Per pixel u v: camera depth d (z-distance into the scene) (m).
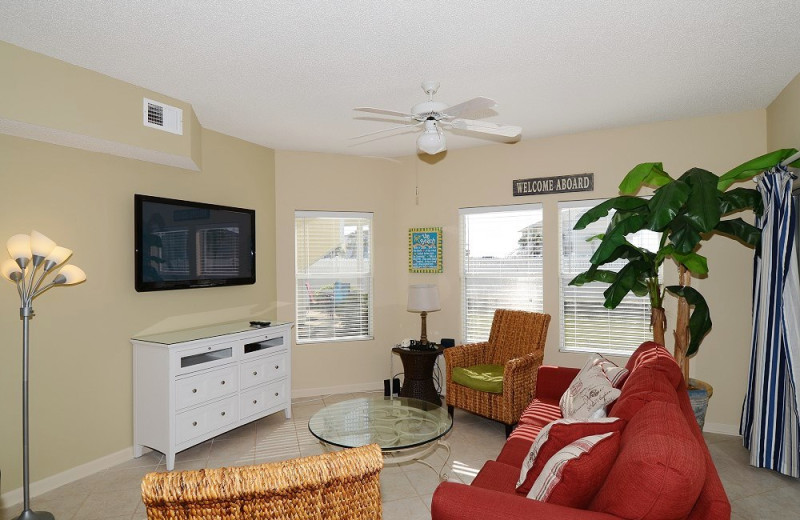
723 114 3.73
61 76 2.72
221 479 1.13
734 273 3.68
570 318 4.34
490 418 3.63
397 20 2.29
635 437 1.38
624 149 4.07
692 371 3.82
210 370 3.41
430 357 4.42
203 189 3.98
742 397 3.67
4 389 2.72
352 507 1.24
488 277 4.72
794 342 2.81
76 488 2.91
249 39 2.48
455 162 4.84
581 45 2.57
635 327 4.08
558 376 3.15
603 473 1.45
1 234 2.72
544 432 1.75
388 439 2.60
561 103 3.48
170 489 1.10
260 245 4.54
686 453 1.21
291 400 4.66
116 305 3.30
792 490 2.79
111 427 3.25
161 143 3.26
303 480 1.16
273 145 4.59
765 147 3.61
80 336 3.09
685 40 2.52
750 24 2.36
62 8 2.17
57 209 2.98
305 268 4.87
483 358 4.23
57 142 2.96
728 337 3.71
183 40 2.49
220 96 3.31
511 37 2.47
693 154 3.83
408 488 2.87
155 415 3.22
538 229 4.50
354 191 5.00
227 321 4.19
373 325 5.06
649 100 3.43
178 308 3.75
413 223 5.04
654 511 1.16
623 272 3.29
